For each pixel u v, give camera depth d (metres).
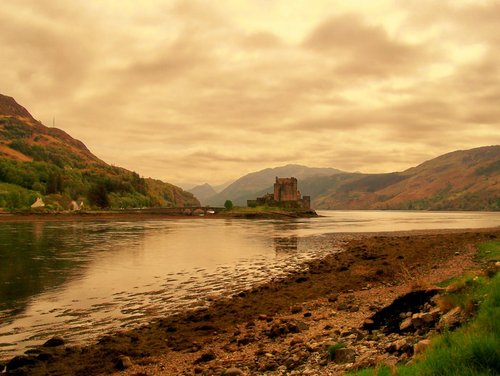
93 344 19.67
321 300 26.42
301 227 124.00
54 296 30.28
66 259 49.50
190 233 96.19
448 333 10.27
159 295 30.72
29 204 196.62
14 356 18.39
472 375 7.98
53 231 98.75
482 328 9.89
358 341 14.55
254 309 25.39
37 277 37.78
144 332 21.39
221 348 17.73
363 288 29.73
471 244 51.31
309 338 16.80
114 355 17.75
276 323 20.75
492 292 11.77
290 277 37.22
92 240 75.06
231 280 36.75
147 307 27.16
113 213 195.25
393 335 14.14
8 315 25.20
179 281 36.22
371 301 23.69
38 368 16.48
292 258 51.50
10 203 187.38
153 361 16.75
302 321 19.73
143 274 39.66
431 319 13.95
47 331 22.09
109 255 53.56
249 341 18.12
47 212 178.75
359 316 19.98
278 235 90.00
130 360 17.03
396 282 30.52
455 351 8.89
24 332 21.94
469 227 112.56
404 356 11.09
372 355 12.09
